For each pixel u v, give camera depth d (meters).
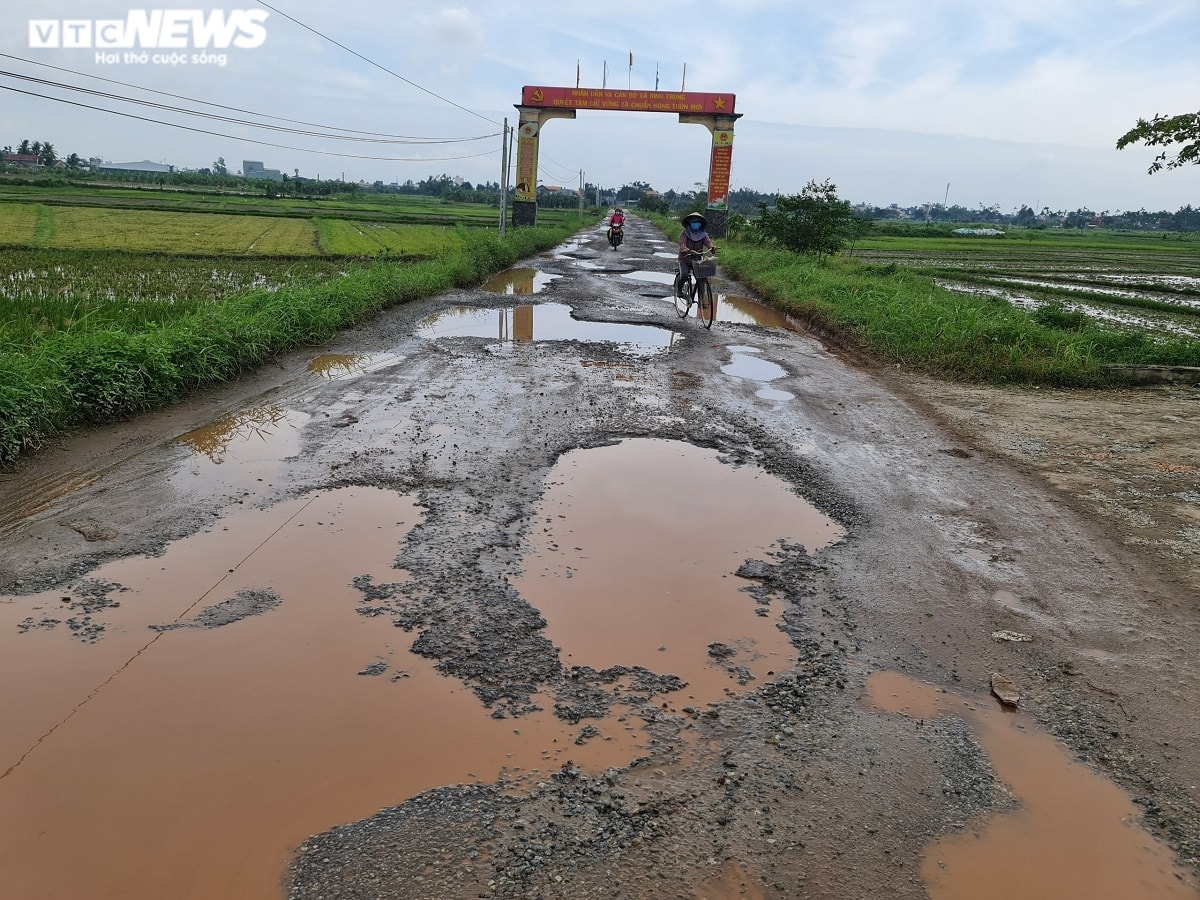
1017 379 8.82
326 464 5.20
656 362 8.96
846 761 2.61
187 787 2.40
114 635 3.19
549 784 2.46
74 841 2.19
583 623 3.39
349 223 39.75
